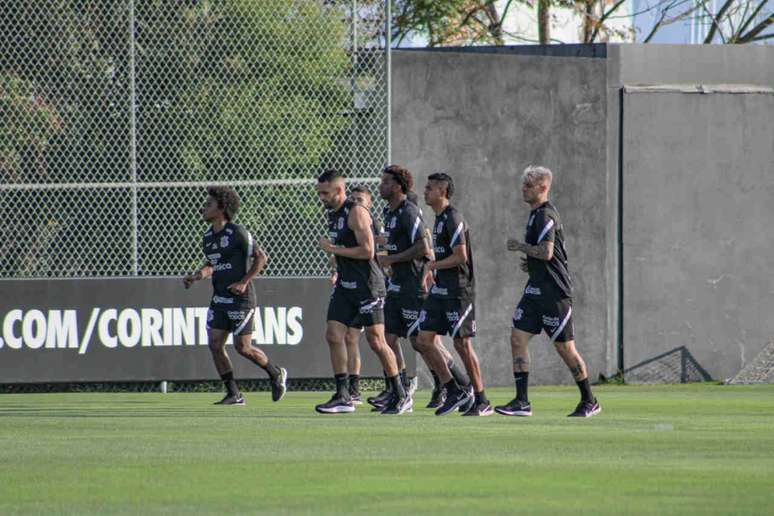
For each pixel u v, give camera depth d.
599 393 53.84
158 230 54.09
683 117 60.94
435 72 57.28
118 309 52.19
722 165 61.47
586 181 59.69
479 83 57.94
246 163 54.66
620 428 33.19
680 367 60.97
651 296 60.72
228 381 44.41
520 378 36.62
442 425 34.03
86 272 53.41
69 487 21.05
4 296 51.50
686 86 61.12
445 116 57.44
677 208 60.97
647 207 60.59
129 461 24.94
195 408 42.69
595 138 59.81
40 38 53.81
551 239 34.91
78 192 53.41
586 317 59.78
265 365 43.75
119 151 54.00
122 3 53.91
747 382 60.62
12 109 53.72
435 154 57.31
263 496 19.92
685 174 61.03
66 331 51.84
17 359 51.50
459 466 24.00
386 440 29.41
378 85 55.06
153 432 32.06
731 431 32.44
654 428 33.19
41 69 53.78
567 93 59.34
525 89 58.62
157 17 54.25
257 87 54.69
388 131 54.62
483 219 58.09
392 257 36.97
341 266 38.50
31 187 52.22
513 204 58.59
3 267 53.09
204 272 42.69
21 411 41.28
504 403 46.75
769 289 62.03
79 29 53.91
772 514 18.14
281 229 54.62
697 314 61.22
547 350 59.38
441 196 36.03
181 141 54.31
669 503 19.17
